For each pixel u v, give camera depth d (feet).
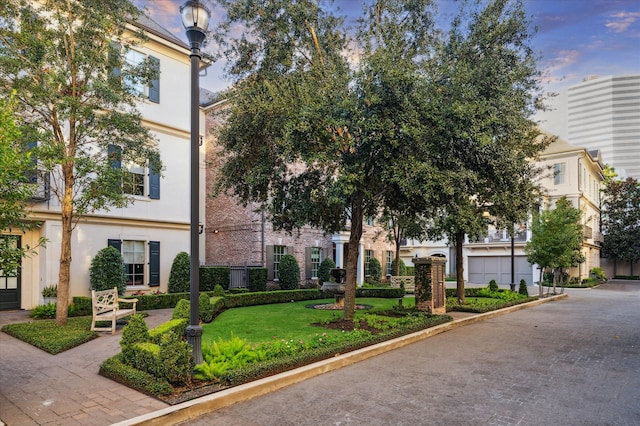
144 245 47.34
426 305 38.40
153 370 16.98
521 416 14.80
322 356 21.52
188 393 16.06
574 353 24.76
